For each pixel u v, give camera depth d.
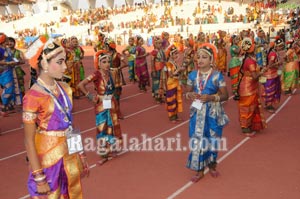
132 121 8.99
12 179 5.68
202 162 5.05
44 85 3.05
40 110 3.02
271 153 6.33
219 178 5.36
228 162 6.00
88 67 22.47
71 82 11.93
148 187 5.15
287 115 8.90
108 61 5.94
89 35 48.16
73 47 11.95
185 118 9.09
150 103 11.16
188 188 5.06
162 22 47.38
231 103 10.49
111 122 6.14
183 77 12.00
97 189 5.15
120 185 5.26
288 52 10.95
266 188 4.96
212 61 4.91
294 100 10.55
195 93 4.89
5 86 9.86
